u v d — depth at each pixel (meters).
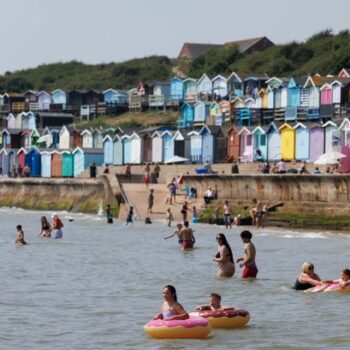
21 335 78.06
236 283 103.88
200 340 75.88
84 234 174.75
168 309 77.31
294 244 150.25
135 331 79.25
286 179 187.25
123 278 109.69
